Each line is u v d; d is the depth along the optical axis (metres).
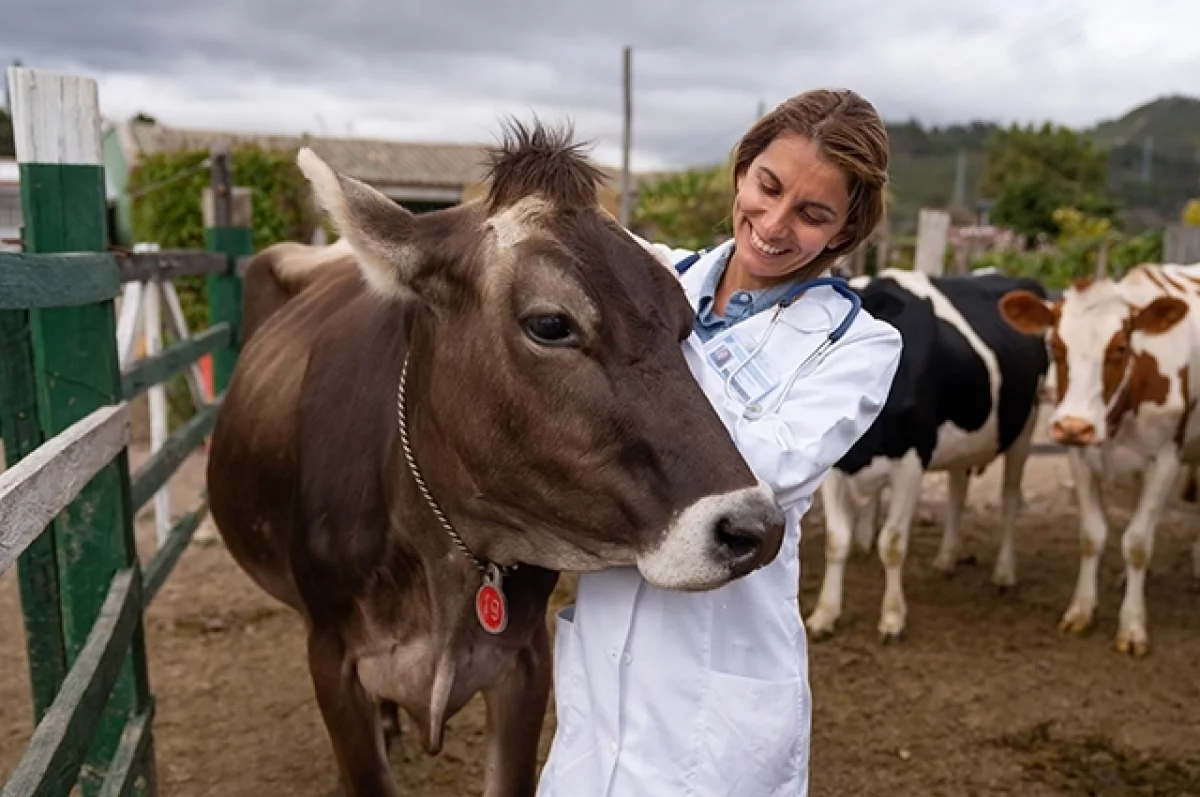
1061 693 4.31
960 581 5.64
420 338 1.98
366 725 2.43
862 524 5.94
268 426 2.67
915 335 4.73
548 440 1.73
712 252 2.06
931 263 8.27
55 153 2.60
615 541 1.72
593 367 1.68
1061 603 5.35
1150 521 4.73
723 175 21.22
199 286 9.66
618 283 1.70
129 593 2.67
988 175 49.44
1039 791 3.58
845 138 1.72
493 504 1.89
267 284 4.19
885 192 1.86
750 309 1.90
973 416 5.00
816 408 1.76
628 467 1.67
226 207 5.96
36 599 2.72
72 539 2.68
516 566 2.22
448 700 2.24
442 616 2.18
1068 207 38.03
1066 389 4.57
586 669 1.86
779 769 1.82
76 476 2.08
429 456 1.98
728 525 1.55
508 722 2.39
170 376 4.14
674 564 1.59
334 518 2.29
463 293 1.84
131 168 15.12
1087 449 4.83
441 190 19.09
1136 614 4.73
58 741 1.92
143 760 2.86
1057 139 48.88
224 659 4.43
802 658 1.90
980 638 4.86
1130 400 4.66
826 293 1.87
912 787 3.59
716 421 1.66
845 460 4.71
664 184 22.23
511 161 1.83
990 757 3.80
